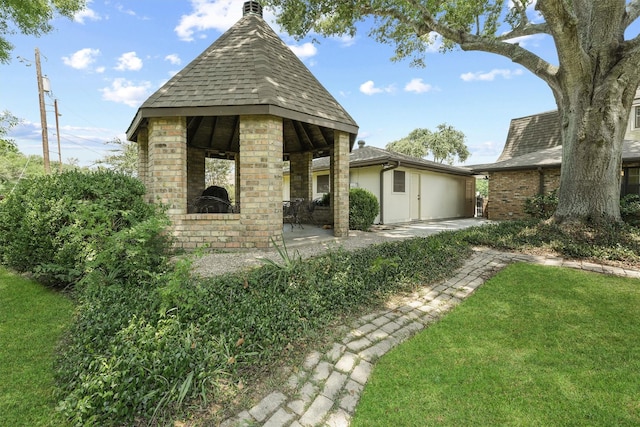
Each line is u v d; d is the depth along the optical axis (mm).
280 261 4848
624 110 6129
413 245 5426
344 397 2014
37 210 3904
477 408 1903
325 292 3314
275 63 6938
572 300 3486
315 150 10391
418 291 3791
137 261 3508
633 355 2412
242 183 5980
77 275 3688
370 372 2273
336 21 9102
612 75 5797
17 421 1774
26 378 2158
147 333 2285
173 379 1893
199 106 5738
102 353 2176
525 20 8008
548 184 11570
